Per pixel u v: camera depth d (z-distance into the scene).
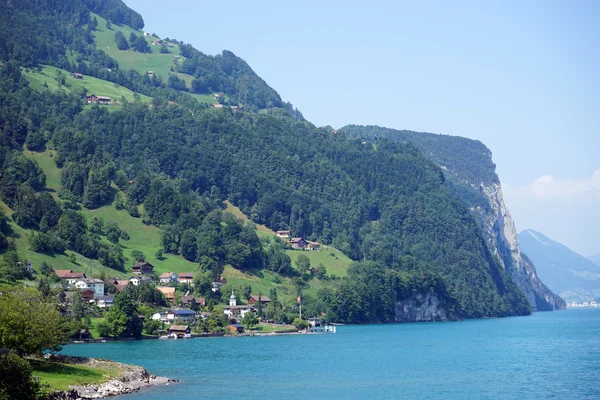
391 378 192.00
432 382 185.38
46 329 161.75
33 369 162.12
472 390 173.12
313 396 163.00
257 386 174.50
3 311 155.75
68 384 152.38
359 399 160.25
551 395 166.88
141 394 157.50
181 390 165.00
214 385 173.75
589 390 173.25
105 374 168.75
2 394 115.19
